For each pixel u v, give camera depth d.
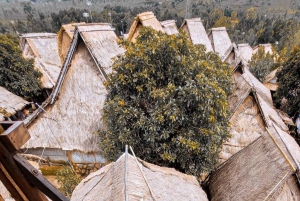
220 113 8.34
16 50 19.98
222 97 8.45
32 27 62.25
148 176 5.88
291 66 18.34
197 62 8.57
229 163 9.33
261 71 27.83
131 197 4.60
